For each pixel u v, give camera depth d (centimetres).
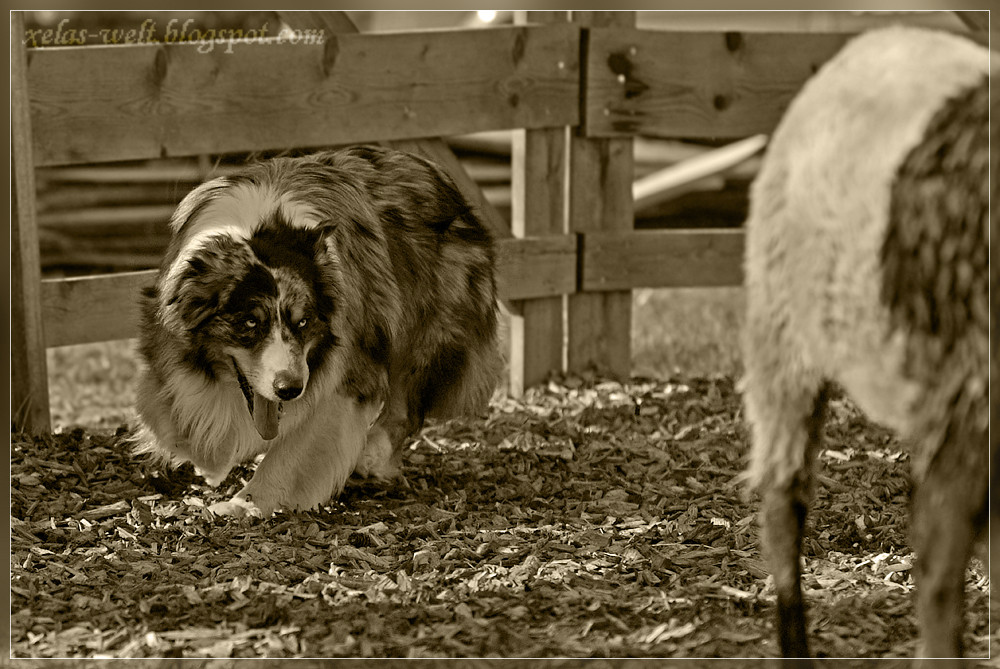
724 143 1861
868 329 402
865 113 405
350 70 895
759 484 464
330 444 691
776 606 485
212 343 667
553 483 736
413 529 647
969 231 378
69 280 838
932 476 399
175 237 710
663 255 1005
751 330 454
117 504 681
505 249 943
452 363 783
